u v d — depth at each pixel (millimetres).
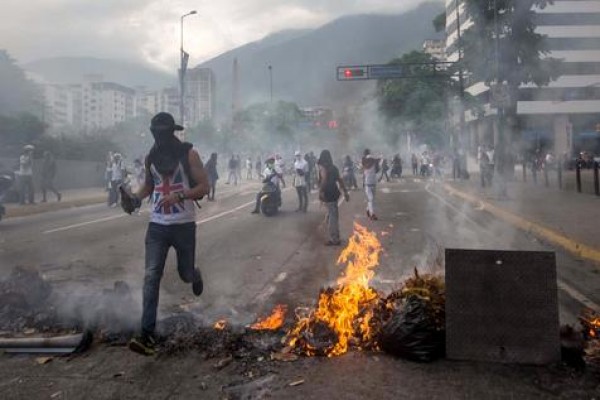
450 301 3602
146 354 3701
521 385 3201
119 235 9812
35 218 12883
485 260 3564
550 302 3492
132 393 3184
